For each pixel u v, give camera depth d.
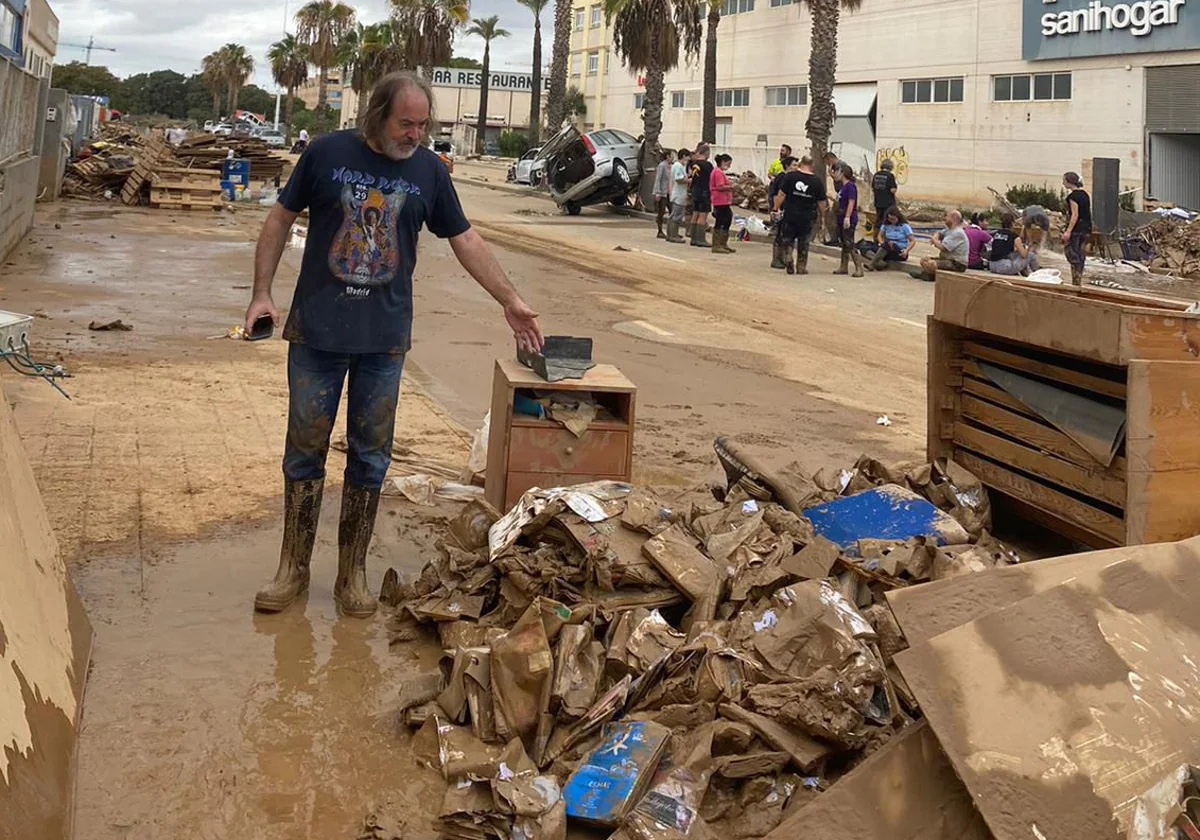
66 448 5.89
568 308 13.03
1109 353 4.30
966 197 37.12
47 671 3.05
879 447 7.38
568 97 63.44
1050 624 2.68
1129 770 2.38
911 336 12.37
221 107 141.38
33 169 17.11
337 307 4.00
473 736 3.19
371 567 4.67
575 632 3.36
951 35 36.97
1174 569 2.88
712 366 10.05
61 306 10.58
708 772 2.96
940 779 2.54
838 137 42.81
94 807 2.86
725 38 49.25
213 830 2.82
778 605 3.54
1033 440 4.96
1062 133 33.62
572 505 4.00
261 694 3.52
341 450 6.23
